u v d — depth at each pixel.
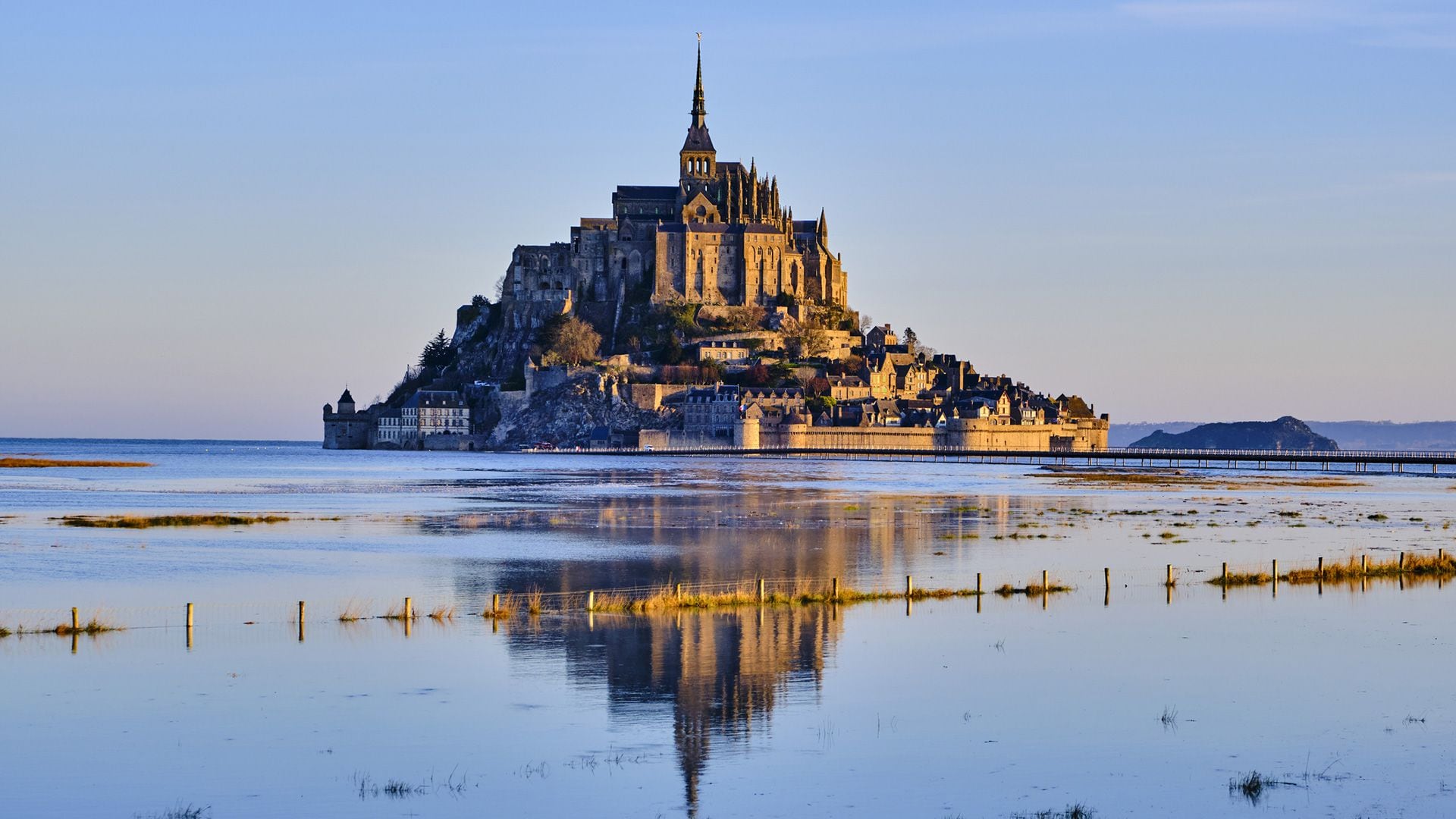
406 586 117.44
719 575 124.69
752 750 66.88
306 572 127.50
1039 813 58.66
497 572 127.31
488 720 71.56
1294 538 160.00
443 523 180.88
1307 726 71.62
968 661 85.12
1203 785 62.22
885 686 78.94
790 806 59.28
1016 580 119.06
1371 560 131.12
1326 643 91.44
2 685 78.88
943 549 146.50
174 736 68.88
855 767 64.38
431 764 64.56
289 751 66.62
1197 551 145.00
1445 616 101.75
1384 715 73.69
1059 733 70.00
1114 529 170.88
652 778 62.69
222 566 131.38
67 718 71.94
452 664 83.88
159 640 91.56
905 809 59.03
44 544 151.25
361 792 60.84
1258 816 58.44
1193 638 92.81
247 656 86.25
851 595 107.56
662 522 182.75
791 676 81.06
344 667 83.19
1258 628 96.44
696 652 87.06
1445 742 68.81
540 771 63.66
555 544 153.12
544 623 96.94
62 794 60.62
